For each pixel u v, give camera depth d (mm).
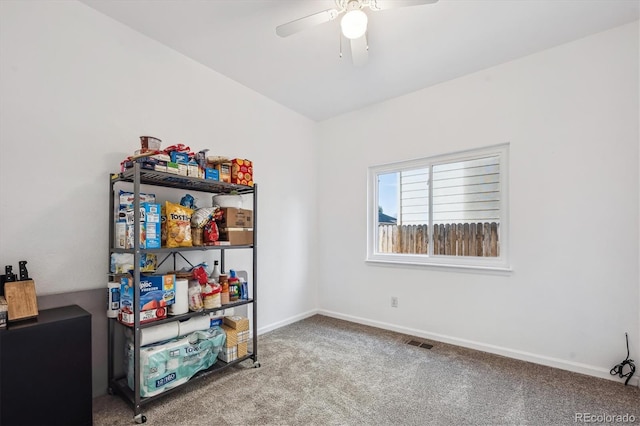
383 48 2416
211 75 2750
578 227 2291
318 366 2385
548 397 1940
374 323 3404
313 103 3482
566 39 2307
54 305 1803
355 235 3625
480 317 2719
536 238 2459
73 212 1907
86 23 1978
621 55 2150
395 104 3324
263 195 3262
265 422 1688
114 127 2104
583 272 2268
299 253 3693
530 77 2504
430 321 3006
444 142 2961
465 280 2811
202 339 2100
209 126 2727
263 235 3248
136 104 2229
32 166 1760
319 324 3480
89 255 1965
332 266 3822
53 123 1837
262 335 3107
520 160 2539
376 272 3420
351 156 3686
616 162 2162
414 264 3102
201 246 2115
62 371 1510
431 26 2146
